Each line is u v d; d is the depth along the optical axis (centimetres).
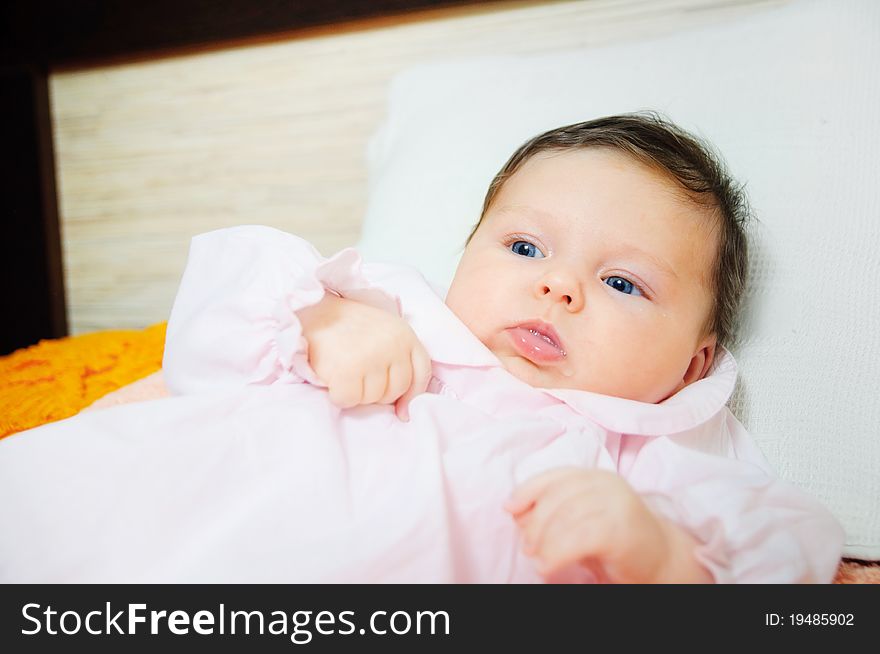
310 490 52
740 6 133
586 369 71
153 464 53
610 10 141
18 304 190
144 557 49
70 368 118
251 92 171
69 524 51
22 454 55
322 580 48
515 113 116
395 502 52
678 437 70
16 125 184
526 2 146
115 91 183
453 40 153
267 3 162
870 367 77
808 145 91
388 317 66
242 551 48
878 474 72
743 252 84
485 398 70
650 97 106
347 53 162
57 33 180
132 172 184
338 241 169
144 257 186
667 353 74
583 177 77
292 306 60
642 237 74
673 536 51
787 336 83
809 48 98
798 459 75
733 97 99
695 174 80
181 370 69
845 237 85
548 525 48
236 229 73
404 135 129
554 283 70
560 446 62
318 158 168
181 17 170
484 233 81
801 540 57
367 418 62
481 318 73
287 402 60
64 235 192
